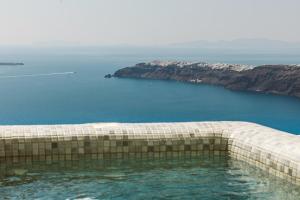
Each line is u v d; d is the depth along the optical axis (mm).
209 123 8008
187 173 6664
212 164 7141
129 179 6359
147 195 5695
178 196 5699
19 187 6004
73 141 7258
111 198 5617
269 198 5582
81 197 5633
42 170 6742
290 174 6223
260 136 7246
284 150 6492
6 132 7195
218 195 5695
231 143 7512
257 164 6906
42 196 5652
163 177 6457
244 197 5648
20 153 7129
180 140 7520
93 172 6684
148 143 7445
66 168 6852
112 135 7371
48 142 7191
